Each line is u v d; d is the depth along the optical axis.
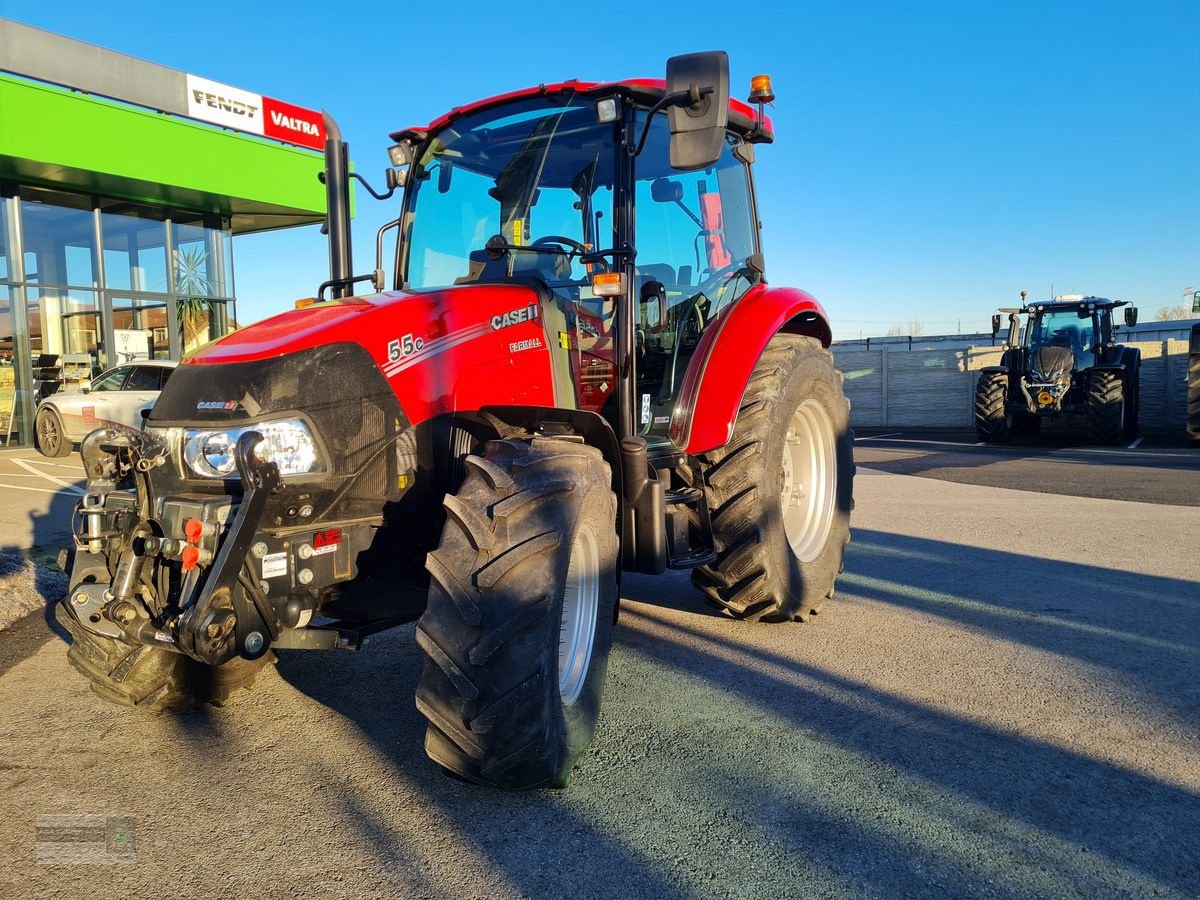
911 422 20.06
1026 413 15.05
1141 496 8.51
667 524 3.68
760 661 3.91
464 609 2.49
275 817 2.61
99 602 2.84
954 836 2.46
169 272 15.75
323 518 2.85
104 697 3.21
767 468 4.05
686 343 4.24
